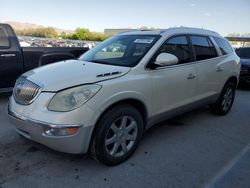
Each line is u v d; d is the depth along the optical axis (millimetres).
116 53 3855
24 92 3037
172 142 3998
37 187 2742
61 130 2691
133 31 4477
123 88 3059
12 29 5844
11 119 3131
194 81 4230
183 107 4129
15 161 3236
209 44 4785
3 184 2762
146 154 3557
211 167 3297
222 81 5051
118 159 3197
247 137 4359
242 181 3010
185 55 4133
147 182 2918
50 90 2812
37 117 2781
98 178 2947
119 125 3145
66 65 3561
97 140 2934
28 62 6137
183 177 3043
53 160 3289
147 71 3428
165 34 3924
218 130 4621
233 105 6465
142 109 3445
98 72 3096
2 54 5613
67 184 2818
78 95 2756
